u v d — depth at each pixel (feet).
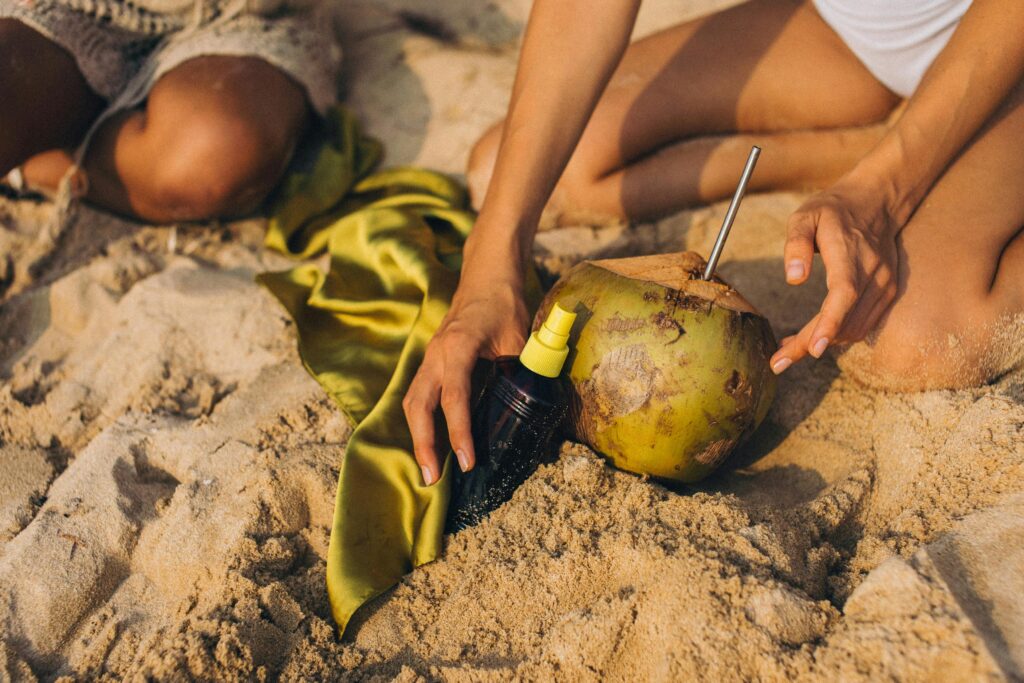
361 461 5.26
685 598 4.33
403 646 4.84
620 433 5.07
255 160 7.64
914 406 5.53
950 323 5.32
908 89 7.02
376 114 9.61
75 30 7.57
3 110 7.09
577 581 4.75
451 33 10.86
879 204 5.22
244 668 4.59
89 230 8.37
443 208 7.54
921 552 4.29
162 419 6.31
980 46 5.15
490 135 8.06
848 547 4.99
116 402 6.54
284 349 6.79
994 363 5.44
